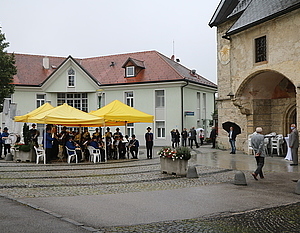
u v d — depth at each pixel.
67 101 40.31
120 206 8.22
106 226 6.56
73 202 8.51
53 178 12.77
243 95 21.44
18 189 10.23
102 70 40.94
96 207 8.04
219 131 26.16
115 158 20.91
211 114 43.09
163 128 36.34
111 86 37.81
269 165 16.38
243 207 8.37
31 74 40.34
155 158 21.22
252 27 19.77
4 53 32.91
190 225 6.78
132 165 17.16
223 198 9.34
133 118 20.14
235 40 21.34
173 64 40.31
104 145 19.39
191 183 11.77
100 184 11.46
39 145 19.39
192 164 16.92
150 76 37.00
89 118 18.67
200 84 39.03
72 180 12.29
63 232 6.02
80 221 6.82
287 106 21.17
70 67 39.47
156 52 40.75
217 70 25.89
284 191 10.41
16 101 38.16
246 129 22.52
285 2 18.25
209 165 16.53
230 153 22.33
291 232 6.43
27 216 7.04
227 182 11.99
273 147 20.45
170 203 8.66
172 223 6.90
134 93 37.25
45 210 7.55
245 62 20.59
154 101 36.38
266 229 6.61
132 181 12.15
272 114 22.22
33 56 43.22
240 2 24.55
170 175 13.62
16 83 38.19
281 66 18.17
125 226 6.61
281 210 8.13
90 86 39.00
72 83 39.50
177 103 35.59
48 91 39.34
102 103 38.47
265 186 11.24
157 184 11.55
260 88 21.52
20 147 19.23
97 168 15.93
